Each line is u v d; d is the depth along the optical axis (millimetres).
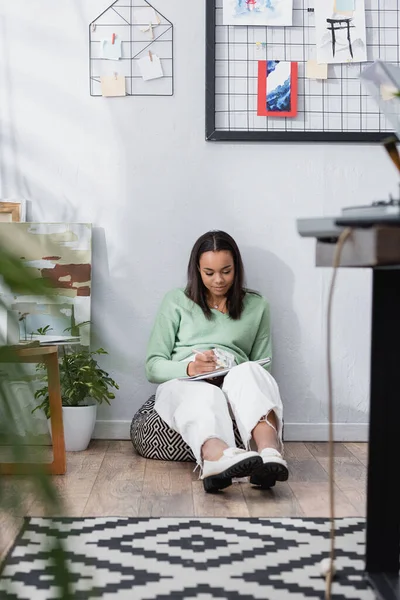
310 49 3258
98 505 2396
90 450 3156
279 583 1770
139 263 3309
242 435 2719
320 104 3275
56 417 2768
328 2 3240
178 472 2828
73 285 3232
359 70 3270
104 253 3305
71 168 3287
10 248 287
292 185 3305
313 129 3283
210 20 3219
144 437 3012
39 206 3293
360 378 3359
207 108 3238
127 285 3312
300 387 3357
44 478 291
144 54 3258
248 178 3301
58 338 2783
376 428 1715
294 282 3326
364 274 3334
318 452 3172
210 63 3225
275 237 3314
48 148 3283
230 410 2844
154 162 3293
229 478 2514
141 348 3322
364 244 1288
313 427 3361
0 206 3236
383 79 1646
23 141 3281
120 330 3311
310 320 3338
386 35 3260
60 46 3256
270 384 2812
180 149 3291
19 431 292
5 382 290
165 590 1726
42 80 3266
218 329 3125
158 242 3307
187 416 2695
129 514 2309
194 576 1812
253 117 3268
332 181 3305
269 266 3324
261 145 3293
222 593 1712
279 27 3252
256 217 3309
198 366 2943
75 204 3297
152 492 2557
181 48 3260
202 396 2727
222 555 1955
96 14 3248
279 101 3250
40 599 1630
